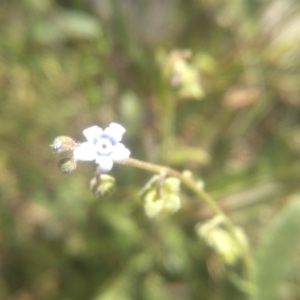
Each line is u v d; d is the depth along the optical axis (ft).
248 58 0.49
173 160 0.46
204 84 0.49
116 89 0.50
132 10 0.52
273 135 0.50
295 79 0.51
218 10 0.51
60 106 0.49
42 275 0.49
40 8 0.48
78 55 0.49
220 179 0.46
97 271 0.48
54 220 0.50
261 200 0.47
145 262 0.46
